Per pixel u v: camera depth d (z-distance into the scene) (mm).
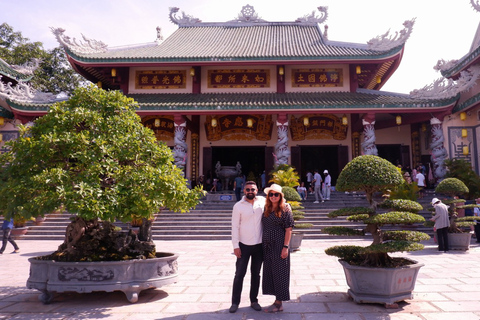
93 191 4738
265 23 27516
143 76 21797
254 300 4656
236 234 4590
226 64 20281
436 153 17516
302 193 17609
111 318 4266
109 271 4914
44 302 4918
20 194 4938
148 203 5023
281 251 4520
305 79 21391
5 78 20000
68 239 5531
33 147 5188
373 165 5191
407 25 19000
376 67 21016
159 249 10695
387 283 4621
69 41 20047
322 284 6039
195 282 6250
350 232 5160
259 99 19188
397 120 18281
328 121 22312
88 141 5246
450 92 17062
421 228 13617
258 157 24297
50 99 18578
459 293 5336
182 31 26797
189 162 22484
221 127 22656
